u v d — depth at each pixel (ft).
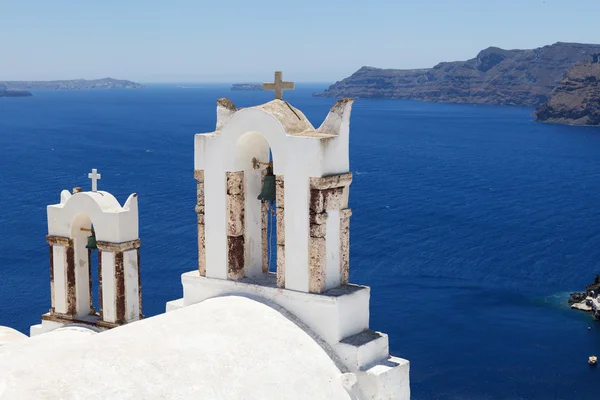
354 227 421.18
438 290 304.91
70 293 80.48
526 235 412.98
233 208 67.77
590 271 340.59
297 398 55.21
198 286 69.97
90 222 81.41
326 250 63.98
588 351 243.60
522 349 243.81
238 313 61.72
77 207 78.38
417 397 207.00
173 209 425.69
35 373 47.24
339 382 58.49
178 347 54.80
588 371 227.61
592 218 473.67
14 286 277.03
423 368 226.99
